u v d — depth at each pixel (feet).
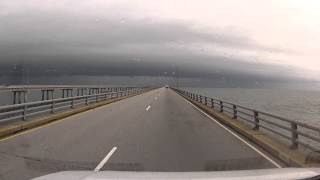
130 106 127.03
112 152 42.96
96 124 72.18
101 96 143.84
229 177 19.40
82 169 34.30
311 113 229.45
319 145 59.88
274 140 49.75
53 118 79.05
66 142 49.98
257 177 19.40
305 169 22.08
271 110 249.55
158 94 261.24
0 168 34.60
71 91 122.21
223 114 91.61
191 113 102.53
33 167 34.96
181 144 49.42
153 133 59.98
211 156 41.24
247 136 57.06
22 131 61.00
